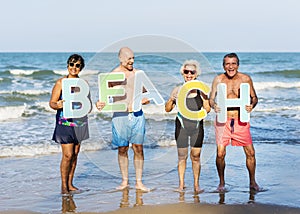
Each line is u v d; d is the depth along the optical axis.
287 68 32.25
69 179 4.73
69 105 4.28
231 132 4.59
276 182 5.00
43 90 15.48
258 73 25.23
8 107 11.16
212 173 5.49
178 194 4.54
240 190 4.68
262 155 6.40
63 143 4.43
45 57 49.06
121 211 4.00
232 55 4.52
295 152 6.63
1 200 4.38
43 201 4.34
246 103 4.47
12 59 43.75
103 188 4.80
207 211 4.00
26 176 5.36
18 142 7.31
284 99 14.23
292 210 4.03
